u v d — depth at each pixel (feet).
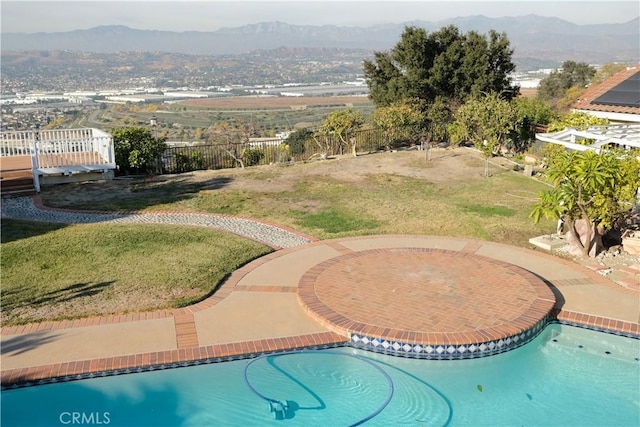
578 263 36.11
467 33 94.99
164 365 23.70
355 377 23.58
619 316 28.40
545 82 231.30
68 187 58.80
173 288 31.37
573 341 26.96
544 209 37.11
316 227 44.24
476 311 27.50
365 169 68.13
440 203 51.52
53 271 34.01
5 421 20.38
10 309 28.55
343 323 26.18
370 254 35.99
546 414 21.40
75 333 26.05
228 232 42.52
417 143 87.04
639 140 41.19
